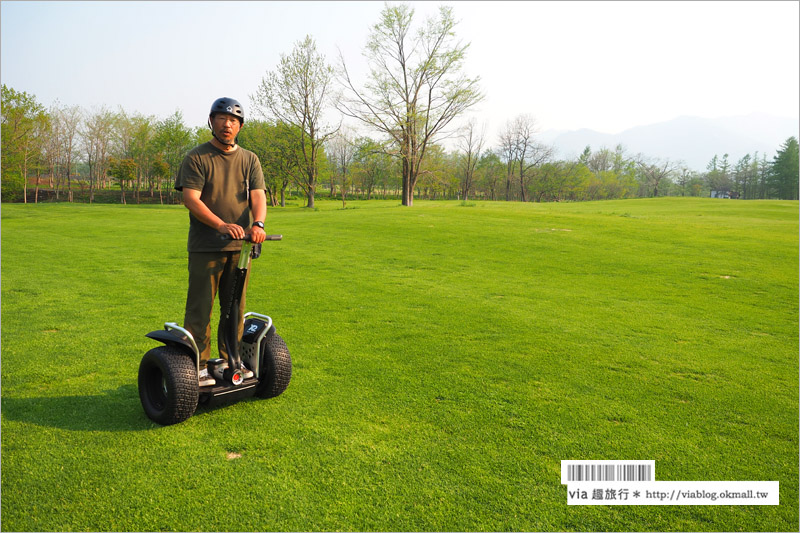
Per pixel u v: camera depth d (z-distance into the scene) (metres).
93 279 9.08
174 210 35.84
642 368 4.77
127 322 6.13
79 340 5.34
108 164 60.12
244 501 2.52
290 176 43.66
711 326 6.48
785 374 4.71
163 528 2.31
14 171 43.31
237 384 3.53
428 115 37.12
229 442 3.12
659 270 10.59
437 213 24.02
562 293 8.34
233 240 3.51
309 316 6.53
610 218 21.34
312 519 2.39
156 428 3.29
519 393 4.05
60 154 57.06
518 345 5.39
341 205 48.91
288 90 40.53
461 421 3.50
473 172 89.69
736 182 110.25
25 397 3.79
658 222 19.92
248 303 7.25
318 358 4.83
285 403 3.74
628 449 3.18
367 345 5.28
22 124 40.44
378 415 3.56
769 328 6.43
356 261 11.34
